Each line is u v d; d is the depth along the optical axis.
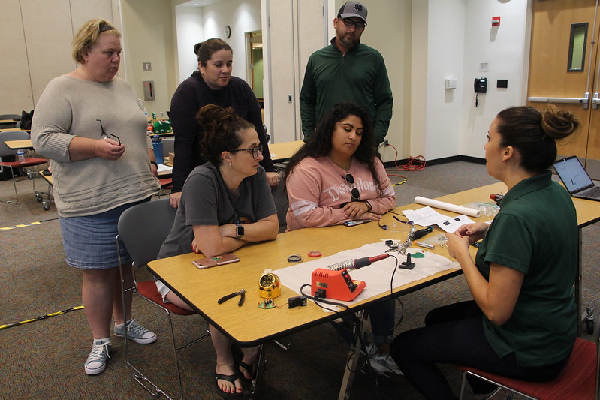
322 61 3.36
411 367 1.64
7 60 7.40
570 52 5.68
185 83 2.46
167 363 2.36
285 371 2.28
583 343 1.58
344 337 1.84
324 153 2.22
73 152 2.02
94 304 2.28
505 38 6.27
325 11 5.81
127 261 2.28
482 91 6.64
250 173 1.83
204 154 1.85
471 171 6.48
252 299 1.45
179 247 1.90
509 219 1.31
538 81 6.09
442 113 6.81
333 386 2.16
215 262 1.73
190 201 1.79
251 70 9.27
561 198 1.40
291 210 2.24
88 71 2.11
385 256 1.68
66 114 2.05
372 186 2.32
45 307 2.95
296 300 1.40
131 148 2.22
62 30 7.81
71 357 2.42
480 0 6.46
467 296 2.95
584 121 5.69
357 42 3.29
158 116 9.40
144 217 2.12
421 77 6.58
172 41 9.52
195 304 1.43
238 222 1.91
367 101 3.34
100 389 2.17
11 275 3.43
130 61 8.85
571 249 1.38
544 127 1.33
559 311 1.36
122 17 8.59
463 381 1.56
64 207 2.16
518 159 1.38
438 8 6.38
